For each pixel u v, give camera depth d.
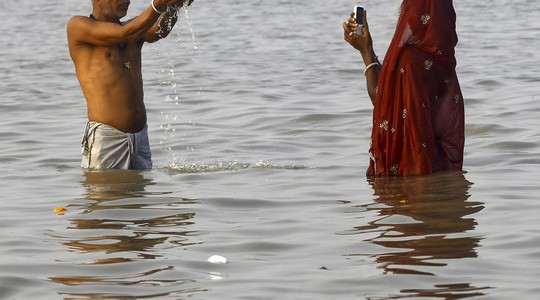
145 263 7.60
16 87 18.89
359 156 11.91
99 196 9.82
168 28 11.10
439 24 10.33
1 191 10.18
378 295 6.85
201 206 9.35
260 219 8.88
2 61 23.06
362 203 9.40
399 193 9.73
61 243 8.16
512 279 7.11
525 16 30.19
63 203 9.56
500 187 9.86
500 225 8.48
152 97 17.36
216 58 23.00
